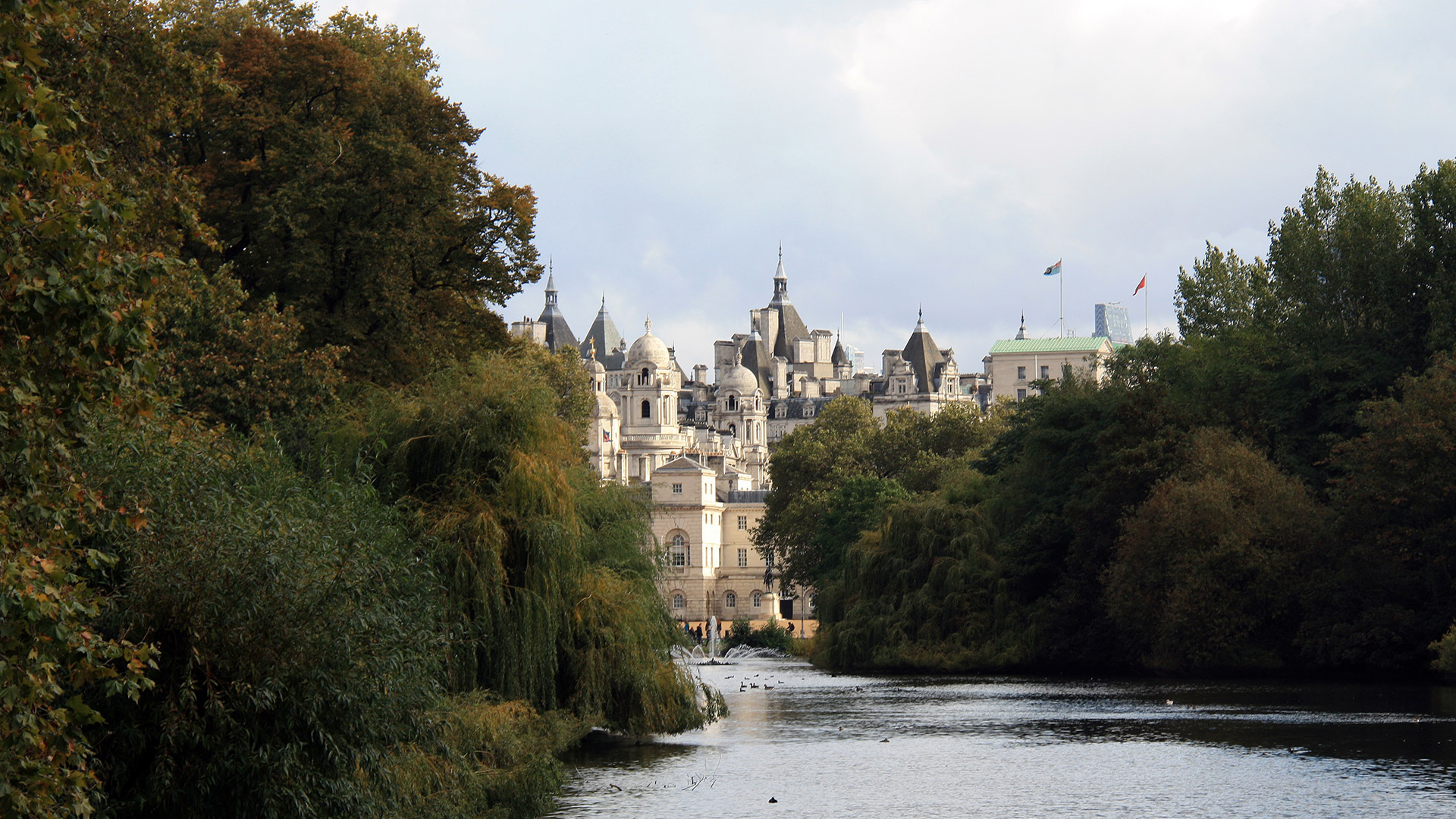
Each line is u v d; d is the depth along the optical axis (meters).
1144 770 49.91
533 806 39.72
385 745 30.06
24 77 17.52
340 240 62.22
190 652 26.52
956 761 52.59
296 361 52.00
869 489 154.50
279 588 27.52
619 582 50.88
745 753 54.09
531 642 45.28
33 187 19.86
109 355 18.64
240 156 62.91
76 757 19.36
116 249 20.86
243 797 26.95
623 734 52.56
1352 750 53.50
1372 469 79.81
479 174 69.62
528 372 49.03
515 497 45.84
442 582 42.16
